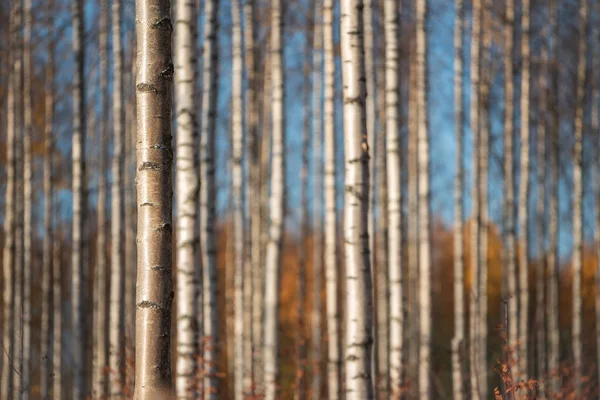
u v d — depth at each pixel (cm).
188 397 685
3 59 1656
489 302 2408
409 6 1991
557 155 1894
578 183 1791
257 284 1659
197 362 692
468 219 2919
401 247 940
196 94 686
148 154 343
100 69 1764
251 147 1705
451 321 2569
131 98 1750
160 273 338
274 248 1171
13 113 1411
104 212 1568
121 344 1259
